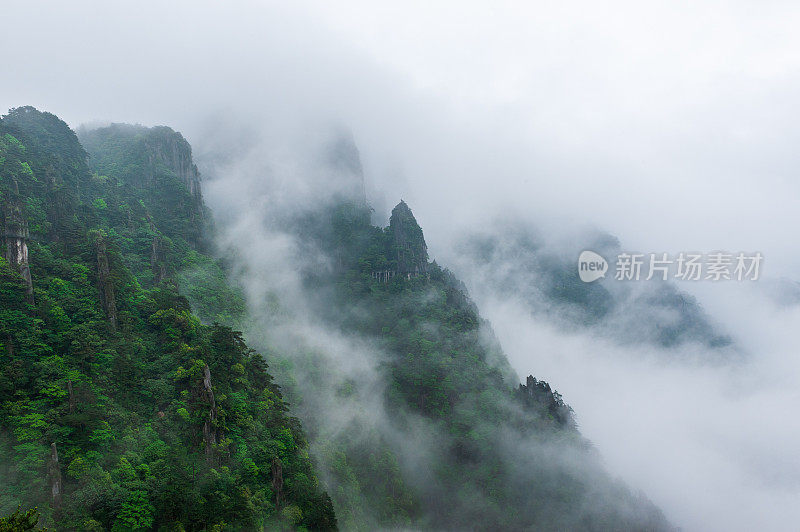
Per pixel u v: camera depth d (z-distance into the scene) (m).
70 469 55.69
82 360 69.62
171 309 89.38
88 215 106.94
